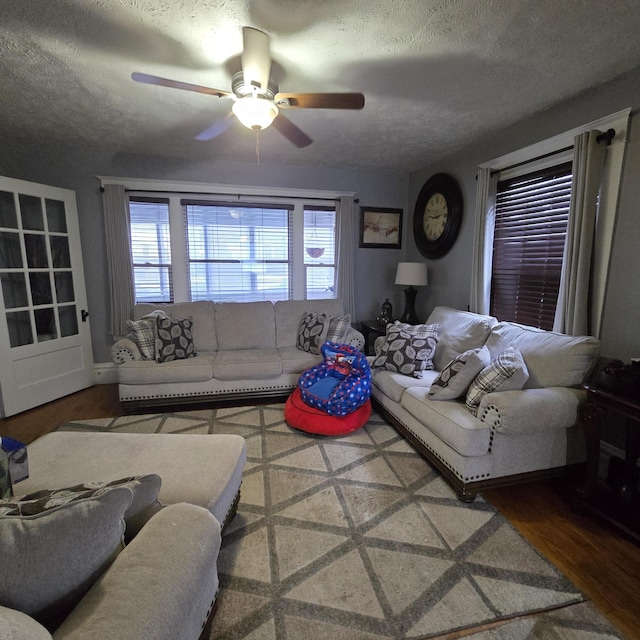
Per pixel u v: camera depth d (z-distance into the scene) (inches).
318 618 52.6
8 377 123.0
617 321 88.9
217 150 143.9
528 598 55.9
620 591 57.4
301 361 132.9
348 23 65.7
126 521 39.9
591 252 91.7
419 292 177.3
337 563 62.3
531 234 116.1
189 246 163.8
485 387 81.0
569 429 81.7
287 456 96.2
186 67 80.9
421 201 167.8
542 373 86.0
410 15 63.7
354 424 107.1
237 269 170.6
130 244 154.5
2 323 121.2
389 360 116.3
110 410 128.6
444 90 92.4
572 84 90.0
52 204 137.6
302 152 145.6
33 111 106.1
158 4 60.8
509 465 78.7
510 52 75.7
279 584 58.1
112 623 27.8
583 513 75.0
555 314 101.8
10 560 28.3
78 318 146.9
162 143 135.5
